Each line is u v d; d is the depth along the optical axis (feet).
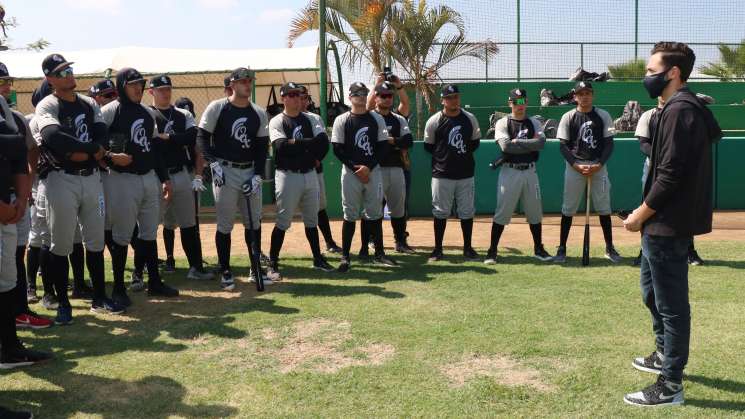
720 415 10.73
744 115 46.60
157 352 13.94
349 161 21.03
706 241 25.99
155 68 44.34
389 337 14.62
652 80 11.16
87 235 16.38
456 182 22.79
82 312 17.04
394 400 11.45
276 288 19.17
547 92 45.91
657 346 12.51
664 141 10.62
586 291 18.31
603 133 22.20
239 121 19.15
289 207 20.15
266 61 44.57
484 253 24.25
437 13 45.42
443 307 16.85
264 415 10.94
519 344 14.07
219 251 19.39
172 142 19.77
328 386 12.07
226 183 19.15
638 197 34.22
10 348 13.12
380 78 25.08
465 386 11.98
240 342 14.51
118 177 17.24
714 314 15.99
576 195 22.22
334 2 45.55
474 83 47.24
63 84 15.33
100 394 11.83
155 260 18.52
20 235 15.61
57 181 15.40
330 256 23.89
